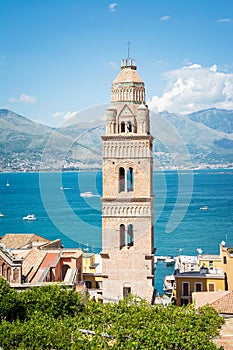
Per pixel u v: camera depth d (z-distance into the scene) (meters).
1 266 71.44
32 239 111.81
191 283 101.56
